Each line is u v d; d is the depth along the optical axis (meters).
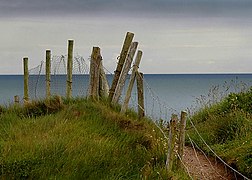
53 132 10.79
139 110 12.75
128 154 10.11
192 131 14.37
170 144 9.38
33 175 8.88
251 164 10.27
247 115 13.59
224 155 11.51
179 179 9.22
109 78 17.39
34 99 13.96
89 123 11.63
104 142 10.35
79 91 15.45
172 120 9.40
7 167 9.00
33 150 9.66
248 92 15.66
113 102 13.79
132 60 13.55
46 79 15.19
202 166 11.20
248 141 11.50
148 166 9.47
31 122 11.73
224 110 15.32
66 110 12.59
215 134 13.30
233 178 10.41
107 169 9.27
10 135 10.78
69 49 14.54
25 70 15.36
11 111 13.32
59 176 8.84
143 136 11.21
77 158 9.41
